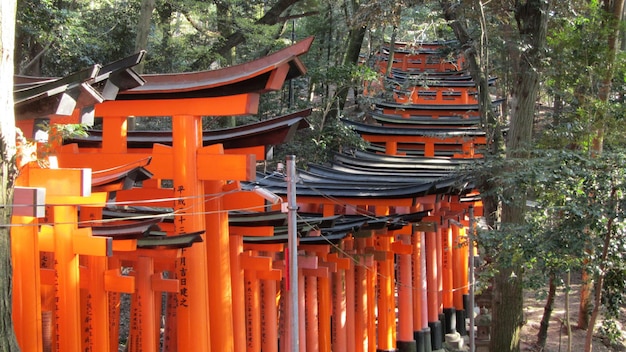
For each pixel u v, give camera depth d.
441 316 22.53
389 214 17.06
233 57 25.67
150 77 10.58
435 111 29.81
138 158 10.68
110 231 9.24
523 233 13.84
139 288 10.17
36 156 7.92
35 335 8.52
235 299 11.61
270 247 12.37
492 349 18.30
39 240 9.09
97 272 9.39
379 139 25.47
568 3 18.23
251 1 25.66
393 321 18.75
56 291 8.88
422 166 21.41
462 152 26.56
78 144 13.22
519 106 17.72
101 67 8.44
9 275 6.47
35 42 19.69
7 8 6.41
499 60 26.27
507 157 16.58
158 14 24.53
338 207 16.53
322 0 28.59
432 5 21.19
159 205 12.58
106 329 9.49
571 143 18.83
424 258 20.58
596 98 17.94
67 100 7.70
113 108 10.72
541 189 14.03
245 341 11.78
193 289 10.29
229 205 11.52
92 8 25.47
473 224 17.17
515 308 18.05
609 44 18.27
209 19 24.30
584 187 13.47
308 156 24.22
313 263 13.78
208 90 10.30
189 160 10.41
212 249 11.02
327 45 33.88
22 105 7.75
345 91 27.27
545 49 17.50
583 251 13.37
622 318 24.95
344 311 16.66
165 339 13.16
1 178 6.49
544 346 22.55
